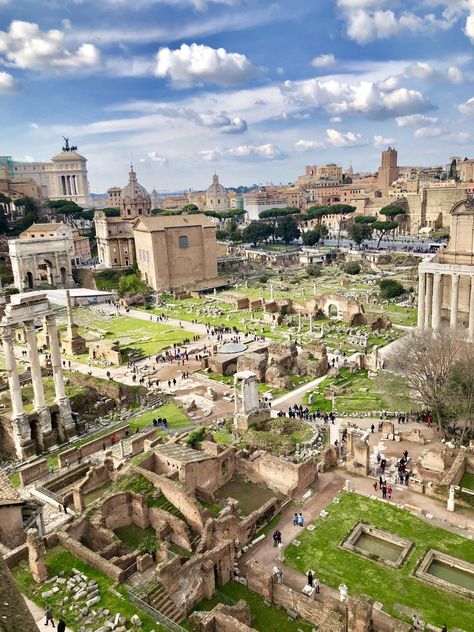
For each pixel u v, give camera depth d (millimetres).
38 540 34344
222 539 40188
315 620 34344
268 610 35781
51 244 163750
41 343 110375
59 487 54375
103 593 33219
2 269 172250
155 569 36000
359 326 112938
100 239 189750
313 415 68250
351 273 175750
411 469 53375
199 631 31469
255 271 191750
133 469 49688
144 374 90125
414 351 63875
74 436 67062
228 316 130125
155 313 139500
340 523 45250
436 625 33750
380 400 71812
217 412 72938
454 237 84125
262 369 83500
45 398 70438
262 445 59219
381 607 35500
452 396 57156
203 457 50719
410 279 154375
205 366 91625
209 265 175750
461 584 38125
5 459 63375
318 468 54000
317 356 89375
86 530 42844
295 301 129875
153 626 30172
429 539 42594
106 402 74812
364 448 52562
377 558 40469
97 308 147500
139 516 45375
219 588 38000
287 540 43312
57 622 30766
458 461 51781
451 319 80875
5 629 18000
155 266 164000
